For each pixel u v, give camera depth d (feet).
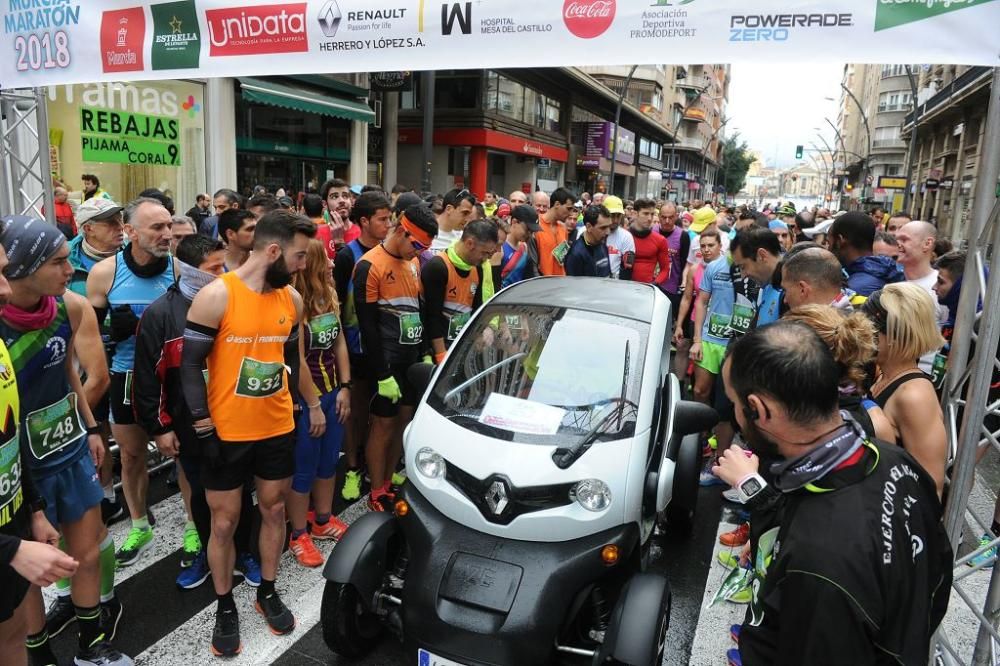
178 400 10.78
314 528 13.73
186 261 11.09
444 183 83.20
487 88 81.61
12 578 7.14
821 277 10.75
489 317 12.22
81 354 10.28
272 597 10.82
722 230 40.16
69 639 10.58
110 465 13.85
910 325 8.41
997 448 8.40
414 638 8.50
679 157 248.93
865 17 9.39
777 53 9.91
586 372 10.68
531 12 11.22
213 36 13.48
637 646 8.11
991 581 8.89
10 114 17.47
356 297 13.29
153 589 11.96
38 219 8.16
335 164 53.88
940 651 9.73
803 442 5.07
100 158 33.17
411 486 10.09
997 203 8.66
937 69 138.92
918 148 157.99
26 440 8.43
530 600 8.30
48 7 14.74
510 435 9.64
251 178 45.62
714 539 14.57
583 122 121.49
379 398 14.01
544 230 23.89
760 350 5.08
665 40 10.51
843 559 4.54
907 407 8.36
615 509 9.06
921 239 15.39
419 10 11.85
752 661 5.24
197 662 10.09
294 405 11.18
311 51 12.76
